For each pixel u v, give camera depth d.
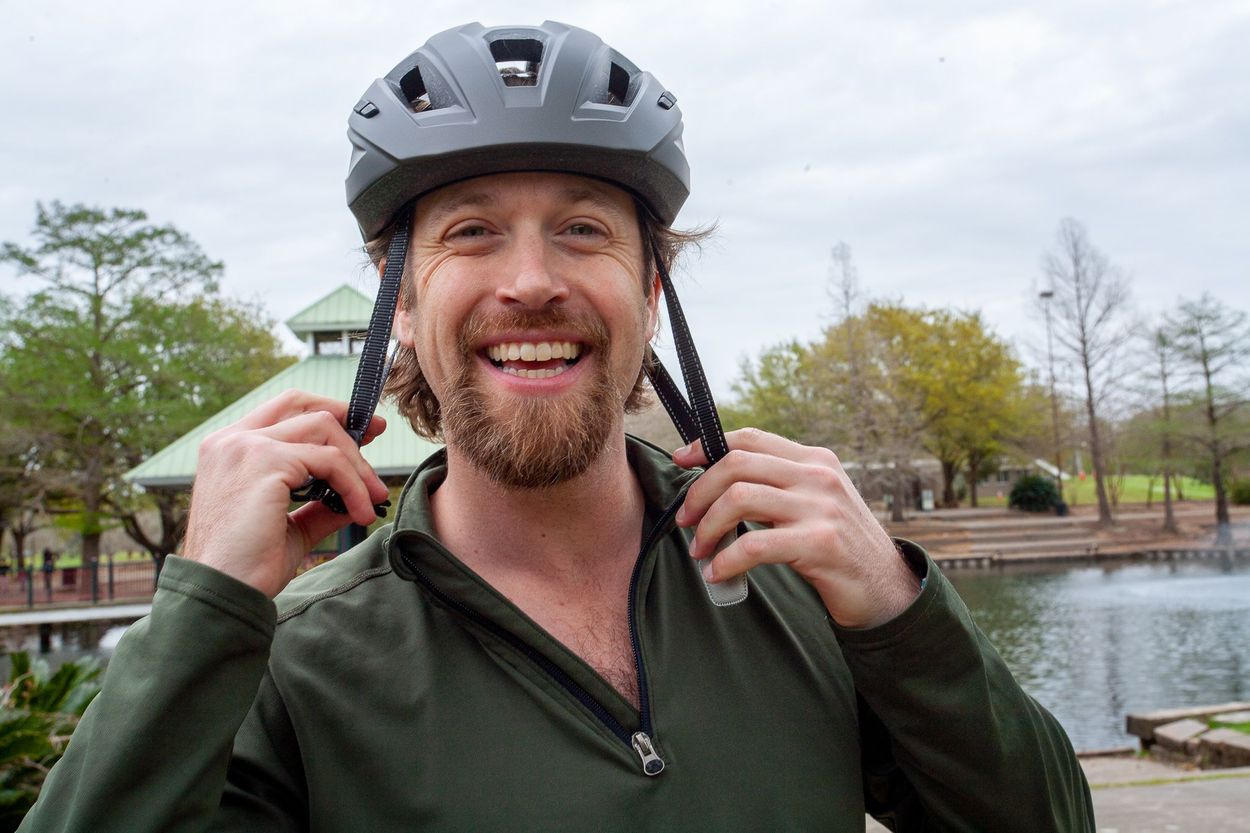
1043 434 45.12
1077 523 41.78
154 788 1.06
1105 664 14.48
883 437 38.59
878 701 1.31
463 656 1.28
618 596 1.46
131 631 1.17
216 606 1.12
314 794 1.21
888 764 1.48
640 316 1.45
